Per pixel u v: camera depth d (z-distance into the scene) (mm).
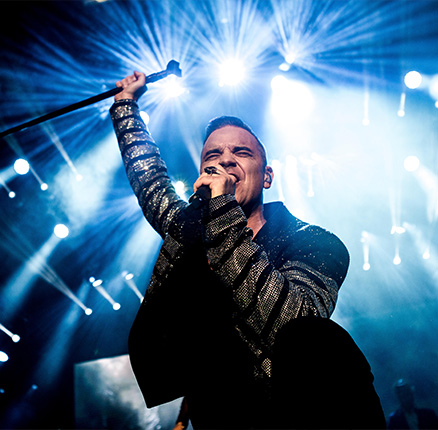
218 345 938
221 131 1317
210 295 978
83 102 1455
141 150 1192
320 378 731
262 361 886
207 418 916
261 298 849
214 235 909
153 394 973
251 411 876
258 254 897
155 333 970
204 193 991
